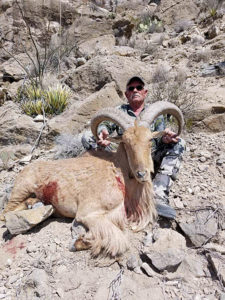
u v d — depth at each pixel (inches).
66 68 201.9
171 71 168.9
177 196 82.8
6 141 135.7
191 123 118.2
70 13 261.0
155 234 69.6
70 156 115.3
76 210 73.4
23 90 163.9
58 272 64.2
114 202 70.0
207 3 248.4
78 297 59.5
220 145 104.6
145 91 92.7
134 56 202.4
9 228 72.4
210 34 204.5
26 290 61.7
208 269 64.2
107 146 87.4
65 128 130.1
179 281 61.9
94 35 242.4
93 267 64.9
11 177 113.7
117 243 65.7
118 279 61.7
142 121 71.6
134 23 269.1
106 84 152.6
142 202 72.9
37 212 72.5
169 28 254.2
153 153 88.0
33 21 260.2
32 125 134.3
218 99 128.3
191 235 69.9
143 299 58.4
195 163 96.4
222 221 73.4
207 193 83.3
